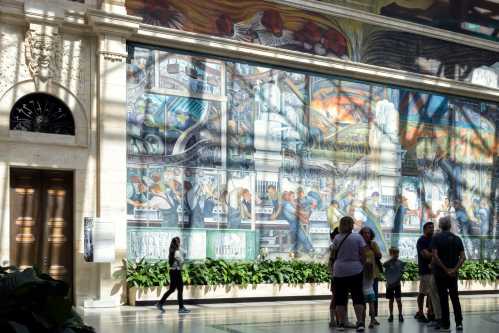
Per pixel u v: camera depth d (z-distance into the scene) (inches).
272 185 730.2
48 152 609.3
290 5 756.0
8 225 585.6
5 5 592.4
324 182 766.5
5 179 587.8
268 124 732.7
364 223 791.7
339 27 788.6
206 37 684.7
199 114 690.8
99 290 613.3
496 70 928.9
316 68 764.6
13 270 107.3
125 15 629.3
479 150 906.1
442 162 868.0
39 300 93.9
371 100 810.8
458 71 886.4
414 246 831.1
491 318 532.4
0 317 91.2
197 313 554.6
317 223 756.6
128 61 653.3
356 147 794.2
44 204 616.7
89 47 636.1
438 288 442.0
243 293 668.1
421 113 853.8
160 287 625.0
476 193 898.1
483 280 848.9
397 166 825.5
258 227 717.3
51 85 613.9
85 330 95.1
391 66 823.7
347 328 429.1
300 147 752.3
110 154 626.5
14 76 598.2
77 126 624.1
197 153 686.5
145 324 470.0
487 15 917.2
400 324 476.1
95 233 594.9
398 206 822.5
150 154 658.8
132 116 652.1
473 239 888.3
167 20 675.4
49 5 609.0
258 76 730.8
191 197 679.1
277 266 701.9
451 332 430.6
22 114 607.5
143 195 652.1
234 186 706.2
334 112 780.6
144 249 648.4
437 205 857.5
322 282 718.5
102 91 627.2
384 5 821.9
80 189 620.4
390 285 493.0
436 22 867.4
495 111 928.3
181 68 683.4
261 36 733.3
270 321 492.4
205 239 684.1
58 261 616.7
